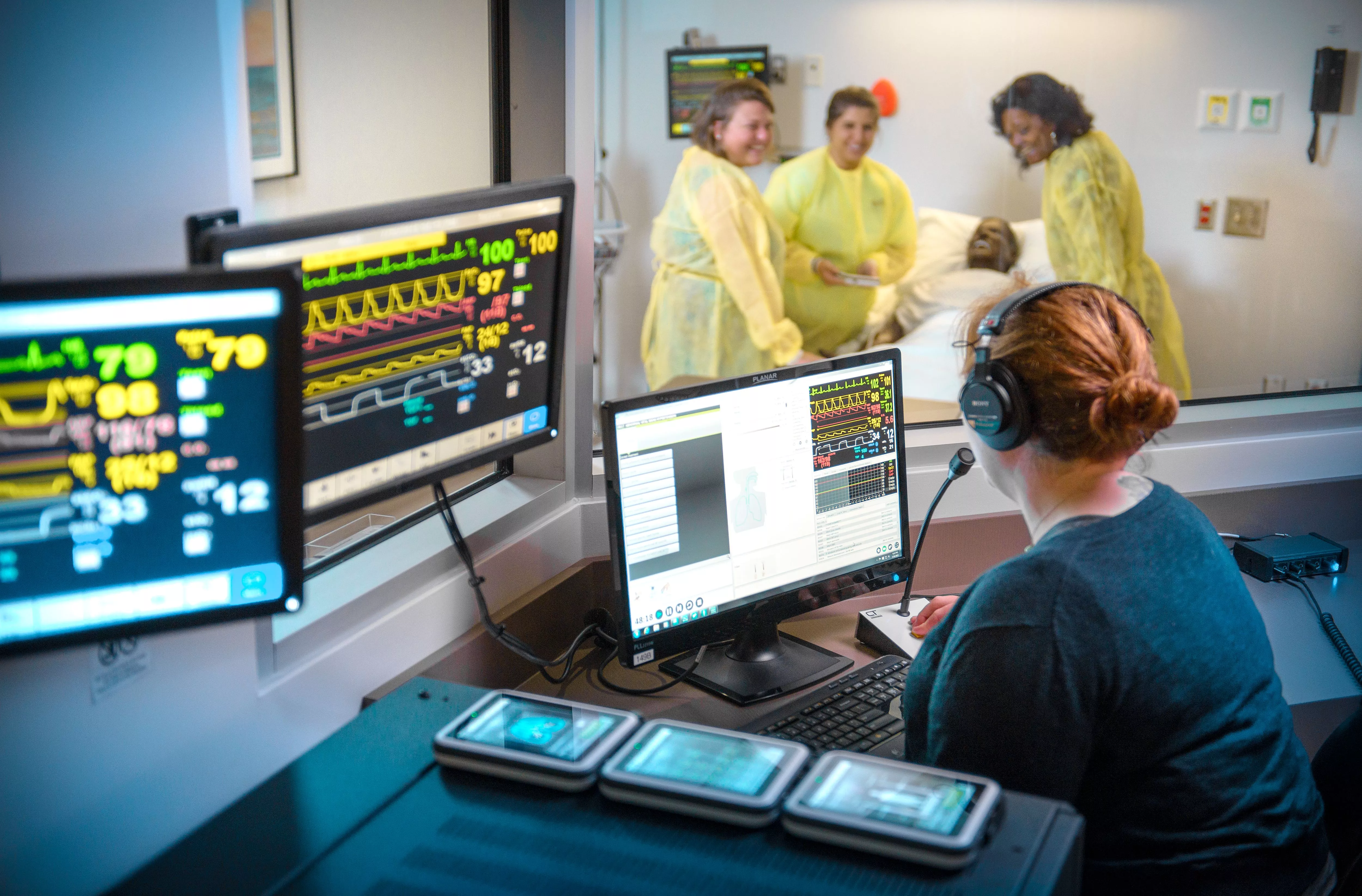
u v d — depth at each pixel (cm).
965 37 368
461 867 78
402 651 130
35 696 86
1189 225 371
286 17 196
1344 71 340
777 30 371
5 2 80
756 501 140
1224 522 194
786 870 76
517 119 159
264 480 85
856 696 138
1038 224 386
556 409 126
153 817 98
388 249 98
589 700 141
